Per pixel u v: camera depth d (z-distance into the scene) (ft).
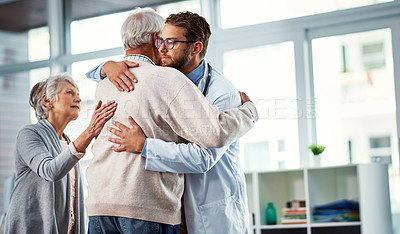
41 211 8.17
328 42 15.56
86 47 18.63
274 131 15.64
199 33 7.06
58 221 8.32
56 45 19.08
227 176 7.18
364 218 12.75
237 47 16.42
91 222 6.40
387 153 14.88
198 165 6.30
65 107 8.88
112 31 18.26
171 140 6.40
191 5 17.22
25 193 8.21
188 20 7.01
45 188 8.17
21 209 8.16
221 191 7.06
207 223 6.94
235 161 7.41
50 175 7.53
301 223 13.53
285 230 13.61
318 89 15.60
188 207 6.90
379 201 13.03
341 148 15.23
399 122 14.47
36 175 8.25
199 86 7.12
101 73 6.73
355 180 14.16
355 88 15.99
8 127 19.75
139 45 6.78
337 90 15.43
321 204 14.08
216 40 16.62
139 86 6.29
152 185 6.19
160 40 6.93
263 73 16.06
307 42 15.79
